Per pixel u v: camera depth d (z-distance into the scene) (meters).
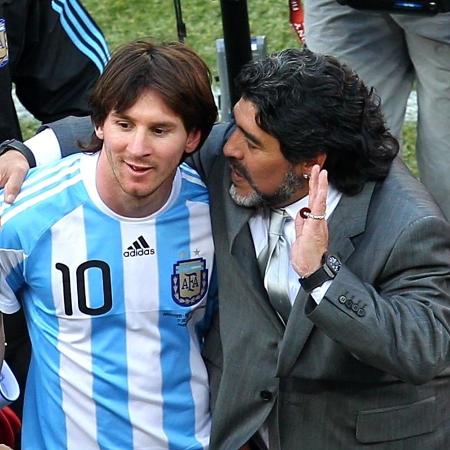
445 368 10.86
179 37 16.20
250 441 11.47
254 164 10.32
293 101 10.04
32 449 11.17
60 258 10.53
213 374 11.27
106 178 10.36
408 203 10.48
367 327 9.91
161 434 10.97
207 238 10.91
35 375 11.09
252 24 29.39
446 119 17.09
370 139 10.49
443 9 15.41
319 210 9.88
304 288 10.01
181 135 10.07
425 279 10.30
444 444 11.30
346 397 10.87
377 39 17.34
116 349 10.77
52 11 14.37
